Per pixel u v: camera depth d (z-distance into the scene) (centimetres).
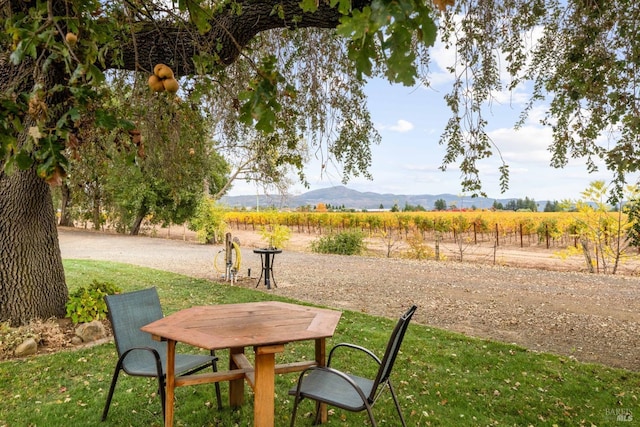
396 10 86
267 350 282
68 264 1320
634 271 1573
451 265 1470
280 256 1733
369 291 1009
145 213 2489
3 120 131
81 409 368
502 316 782
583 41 396
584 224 1516
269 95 145
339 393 294
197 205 2358
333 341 580
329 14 425
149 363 362
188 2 187
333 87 581
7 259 552
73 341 544
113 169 598
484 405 399
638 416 380
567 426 364
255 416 287
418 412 378
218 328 312
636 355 571
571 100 455
